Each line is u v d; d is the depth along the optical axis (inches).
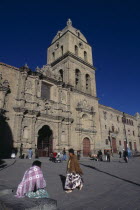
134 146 2237.9
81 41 1850.4
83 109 1491.1
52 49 1895.9
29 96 1162.6
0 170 523.8
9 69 1120.2
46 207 178.1
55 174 515.5
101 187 351.3
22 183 223.9
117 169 656.4
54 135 1243.8
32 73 1227.2
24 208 161.9
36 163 248.2
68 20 1875.0
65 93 1435.8
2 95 1010.7
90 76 1756.9
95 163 886.4
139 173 550.6
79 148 1347.2
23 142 1034.7
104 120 1860.2
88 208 228.4
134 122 2421.3
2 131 966.4
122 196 285.4
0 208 184.7
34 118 1115.9
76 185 317.7
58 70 1646.2
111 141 1839.3
